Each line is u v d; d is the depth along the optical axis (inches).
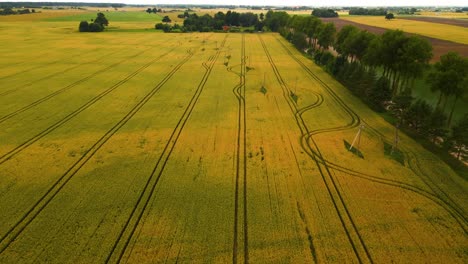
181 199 917.2
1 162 1104.8
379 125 1467.8
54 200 906.1
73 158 1138.7
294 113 1620.3
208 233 788.0
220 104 1748.3
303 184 993.5
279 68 2721.5
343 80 2217.0
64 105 1697.8
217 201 909.8
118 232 786.8
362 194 945.5
